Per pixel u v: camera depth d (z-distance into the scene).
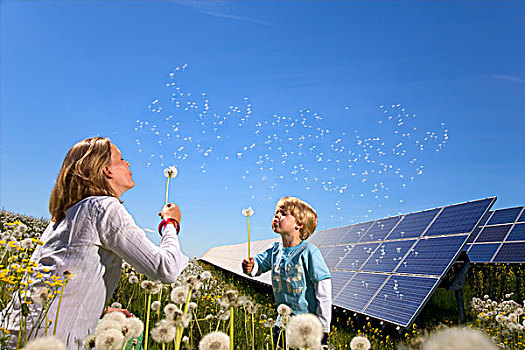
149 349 2.44
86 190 1.93
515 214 12.79
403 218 9.10
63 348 0.84
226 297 1.79
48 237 1.89
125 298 4.43
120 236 1.79
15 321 1.62
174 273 1.90
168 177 2.31
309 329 1.02
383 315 5.80
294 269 3.02
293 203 3.31
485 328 5.25
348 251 9.73
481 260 11.30
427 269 6.18
